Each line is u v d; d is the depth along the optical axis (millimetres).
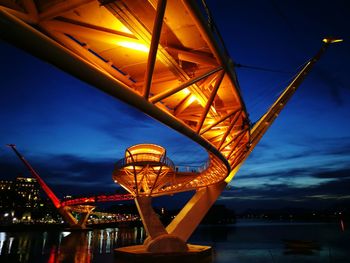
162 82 16094
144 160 33375
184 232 35312
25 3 7938
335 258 40250
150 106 9656
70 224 114375
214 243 64500
